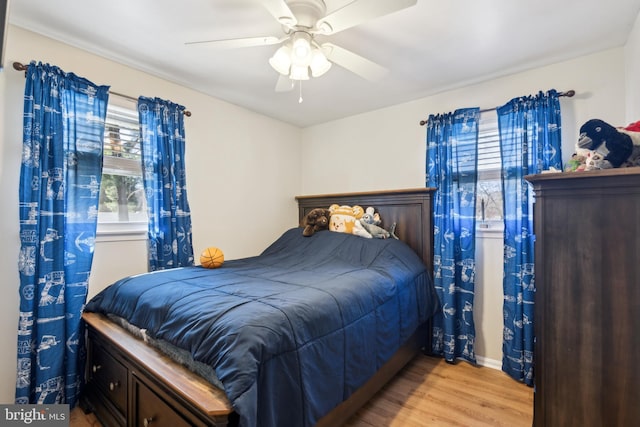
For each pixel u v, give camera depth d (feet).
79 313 6.13
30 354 5.50
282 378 3.78
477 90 8.29
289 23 4.58
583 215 3.75
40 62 5.81
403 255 8.11
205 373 3.86
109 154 7.09
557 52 6.70
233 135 9.71
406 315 6.82
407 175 9.58
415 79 8.00
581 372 3.75
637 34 5.55
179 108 7.97
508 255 7.38
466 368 7.80
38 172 5.63
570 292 3.83
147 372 4.25
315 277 6.31
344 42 6.29
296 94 9.03
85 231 6.27
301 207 11.93
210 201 9.04
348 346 4.86
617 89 6.48
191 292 5.09
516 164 7.31
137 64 7.22
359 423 5.64
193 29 5.89
